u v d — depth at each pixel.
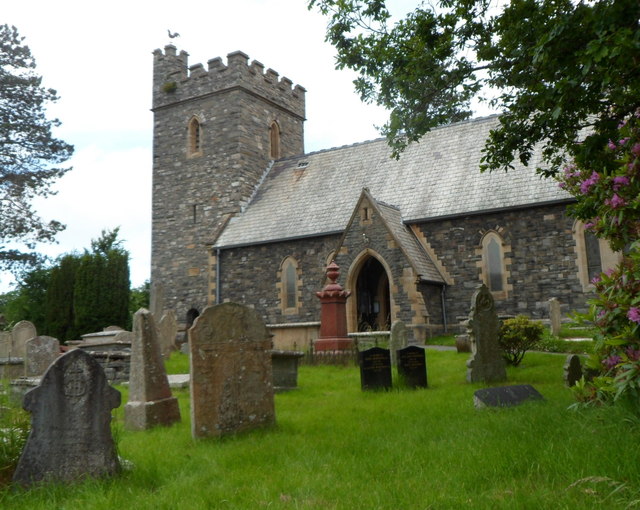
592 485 4.65
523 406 8.28
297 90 37.41
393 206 26.28
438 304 24.61
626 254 6.99
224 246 29.88
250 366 8.34
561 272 23.00
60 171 36.59
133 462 6.46
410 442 6.69
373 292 27.78
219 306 8.14
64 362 6.03
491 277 24.27
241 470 6.08
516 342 13.78
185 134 34.53
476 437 6.54
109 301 30.70
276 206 30.83
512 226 24.08
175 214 33.97
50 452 5.85
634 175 7.22
